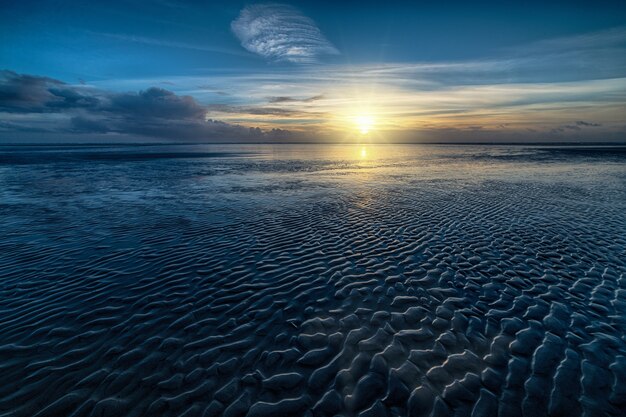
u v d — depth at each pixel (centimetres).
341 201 1995
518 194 2189
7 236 1240
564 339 596
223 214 1638
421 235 1252
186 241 1184
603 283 829
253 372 515
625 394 467
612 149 10362
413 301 743
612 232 1271
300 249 1098
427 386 483
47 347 573
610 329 628
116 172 3906
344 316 680
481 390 475
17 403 452
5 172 3822
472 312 694
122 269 927
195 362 538
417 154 9125
